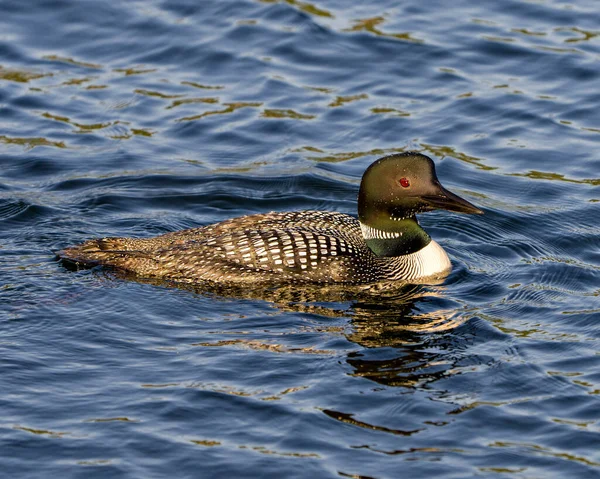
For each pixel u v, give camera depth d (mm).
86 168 16422
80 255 13305
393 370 11094
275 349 11484
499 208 15453
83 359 11266
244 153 16922
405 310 12523
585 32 19672
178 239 13305
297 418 10234
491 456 9719
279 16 20266
